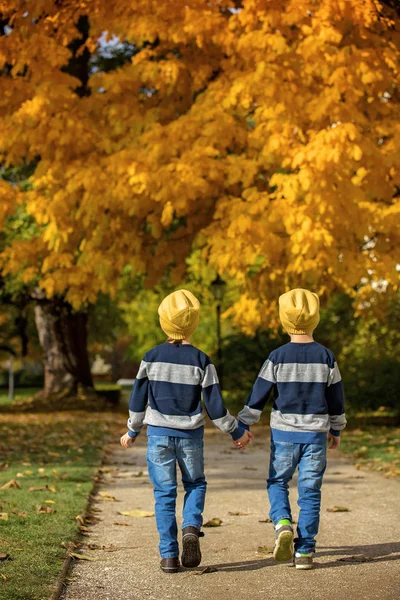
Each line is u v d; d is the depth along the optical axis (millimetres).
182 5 15758
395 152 14289
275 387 6219
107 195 15469
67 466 11945
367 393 20984
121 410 30297
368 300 16969
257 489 9969
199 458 5984
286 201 14273
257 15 14742
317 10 14617
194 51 17797
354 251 14820
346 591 5312
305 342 6125
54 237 16578
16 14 15062
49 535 6801
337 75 14219
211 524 7633
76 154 16891
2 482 10000
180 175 14648
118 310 42844
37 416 25125
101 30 16578
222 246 14953
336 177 13805
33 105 15664
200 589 5410
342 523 7668
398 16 15430
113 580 5625
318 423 5949
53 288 18203
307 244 13625
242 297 19438
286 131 14281
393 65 14430
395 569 5863
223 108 15914
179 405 5945
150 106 18078
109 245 17750
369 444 15102
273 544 6805
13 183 25984
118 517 8055
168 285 32906
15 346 45688
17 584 5234
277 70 14711
